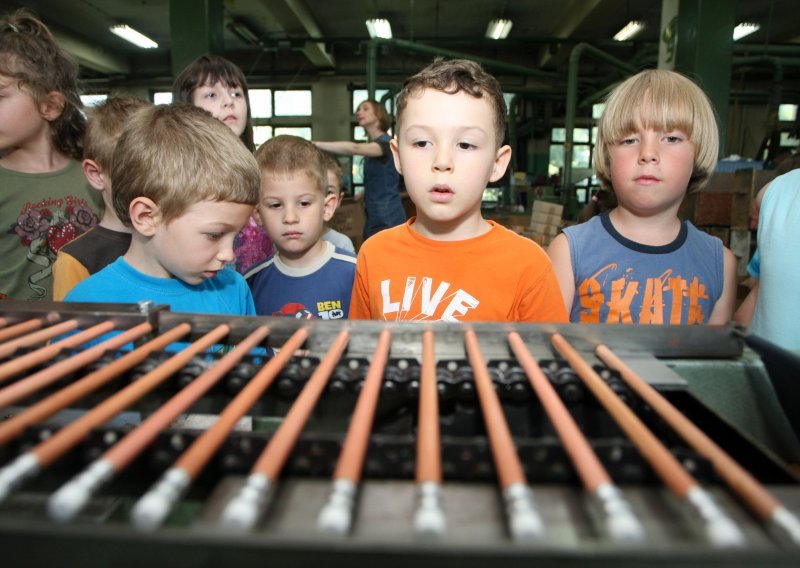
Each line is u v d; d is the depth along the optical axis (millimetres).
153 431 325
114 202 834
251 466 340
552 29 9469
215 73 1533
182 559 238
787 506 291
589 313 1068
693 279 1039
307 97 10977
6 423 344
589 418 458
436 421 339
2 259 1250
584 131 10781
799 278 954
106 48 10125
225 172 757
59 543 241
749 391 533
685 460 326
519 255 917
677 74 1035
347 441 312
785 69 9234
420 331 549
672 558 227
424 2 8156
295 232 1221
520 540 234
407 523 275
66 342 488
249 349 509
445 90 794
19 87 1161
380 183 3176
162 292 856
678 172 987
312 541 233
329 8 8383
